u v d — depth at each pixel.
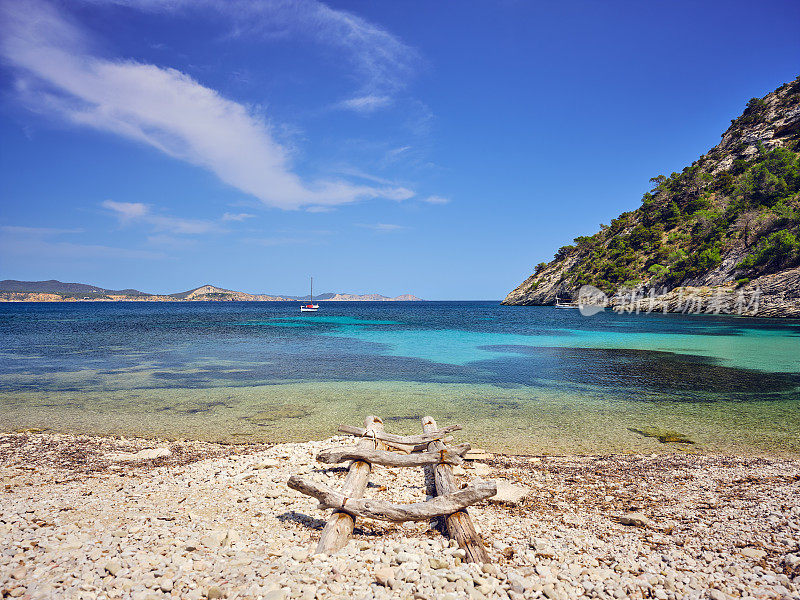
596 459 11.05
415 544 5.87
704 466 10.45
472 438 12.90
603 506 7.86
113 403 16.86
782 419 14.98
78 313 115.00
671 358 30.11
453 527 6.02
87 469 9.82
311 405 16.72
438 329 56.66
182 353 31.72
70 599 4.28
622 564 5.49
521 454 11.51
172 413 15.48
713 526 6.83
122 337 44.09
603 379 22.36
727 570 5.34
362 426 13.97
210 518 6.96
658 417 15.20
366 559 5.39
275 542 6.07
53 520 6.68
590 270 132.25
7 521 6.53
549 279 151.75
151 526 6.48
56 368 24.67
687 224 116.31
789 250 81.25
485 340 42.44
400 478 9.17
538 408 16.36
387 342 40.38
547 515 7.39
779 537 6.29
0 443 12.07
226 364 26.61
